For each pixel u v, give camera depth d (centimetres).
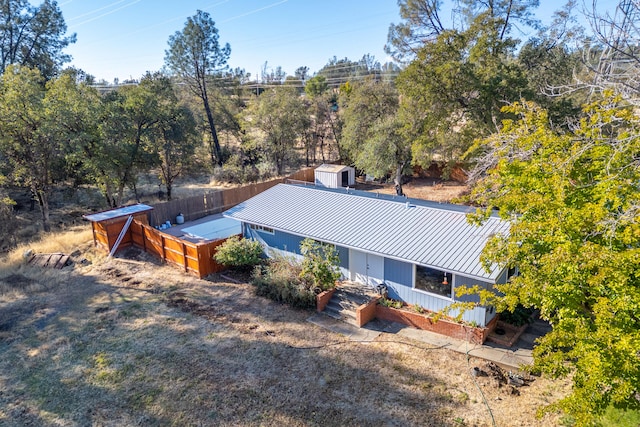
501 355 1177
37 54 3578
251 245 1772
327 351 1214
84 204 3147
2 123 2322
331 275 1491
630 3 667
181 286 1658
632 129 732
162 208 2361
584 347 658
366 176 3750
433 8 2762
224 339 1272
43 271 1789
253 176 3772
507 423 908
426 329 1334
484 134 2345
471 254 1280
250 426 917
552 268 701
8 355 1187
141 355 1185
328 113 4325
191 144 3247
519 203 847
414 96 2400
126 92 2964
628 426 714
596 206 723
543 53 2541
